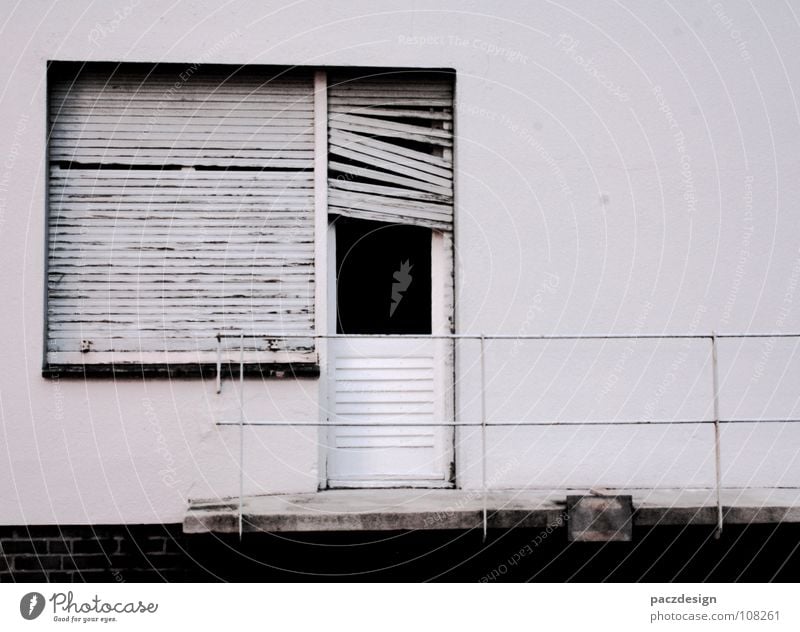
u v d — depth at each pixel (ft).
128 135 19.66
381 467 19.80
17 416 18.81
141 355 19.42
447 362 19.89
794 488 19.52
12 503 18.75
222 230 19.69
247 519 16.76
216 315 19.57
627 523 17.01
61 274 19.40
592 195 19.83
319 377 19.26
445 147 20.08
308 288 19.71
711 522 17.25
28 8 19.19
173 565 18.86
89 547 18.86
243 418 18.89
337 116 19.90
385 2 19.66
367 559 18.53
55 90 19.57
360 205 19.88
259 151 19.80
